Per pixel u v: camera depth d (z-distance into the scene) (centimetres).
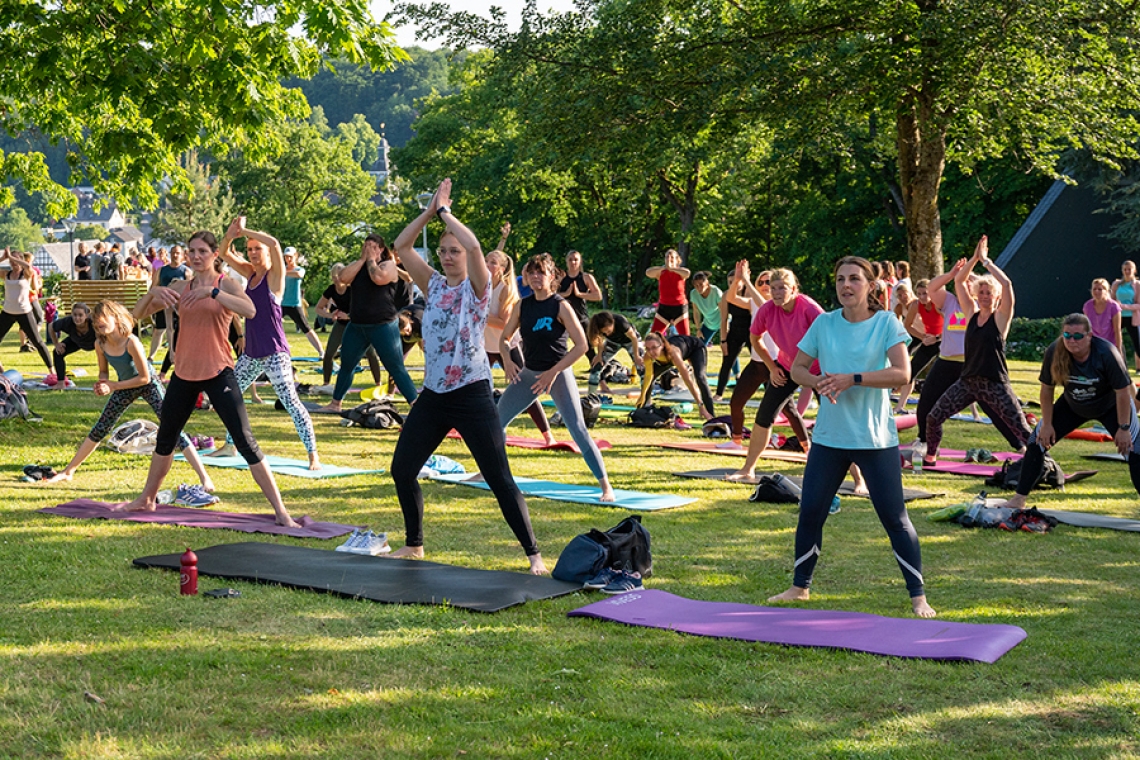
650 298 5553
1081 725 409
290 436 1176
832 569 669
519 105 2711
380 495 875
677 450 1170
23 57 1096
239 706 416
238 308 732
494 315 1017
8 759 364
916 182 2333
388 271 1232
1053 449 1233
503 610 555
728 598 601
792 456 1128
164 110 1085
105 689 431
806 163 4250
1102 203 2961
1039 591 621
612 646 500
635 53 2352
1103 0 2125
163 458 777
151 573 611
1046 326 2622
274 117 1184
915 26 2155
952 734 400
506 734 393
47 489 859
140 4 1078
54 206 1559
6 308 1638
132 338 878
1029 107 2272
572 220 5447
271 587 589
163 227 6250
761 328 945
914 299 1403
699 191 4894
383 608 552
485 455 638
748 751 380
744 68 2231
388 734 389
